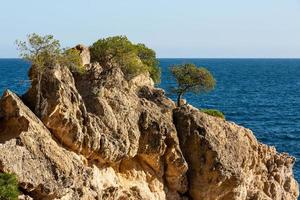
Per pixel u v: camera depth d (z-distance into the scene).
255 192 72.88
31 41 56.06
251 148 72.31
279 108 190.38
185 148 65.94
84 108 55.75
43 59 56.03
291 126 152.25
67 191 51.50
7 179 46.03
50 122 54.03
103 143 56.69
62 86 54.38
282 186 78.31
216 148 65.31
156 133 62.03
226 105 190.75
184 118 66.50
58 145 54.00
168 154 63.19
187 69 79.00
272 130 145.50
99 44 71.88
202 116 67.75
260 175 74.81
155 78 83.94
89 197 53.72
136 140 60.56
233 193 66.81
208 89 80.19
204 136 65.50
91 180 54.41
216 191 65.94
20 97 57.00
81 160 55.44
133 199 59.97
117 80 61.91
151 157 62.47
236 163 66.88
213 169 64.81
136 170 61.66
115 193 57.88
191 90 80.19
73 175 51.91
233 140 69.50
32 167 49.38
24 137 50.12
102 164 58.19
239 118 164.38
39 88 54.84
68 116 54.06
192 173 65.88
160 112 64.62
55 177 50.53
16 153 48.69
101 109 58.47
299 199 91.62
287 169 79.44
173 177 64.44
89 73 61.28
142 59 82.81
